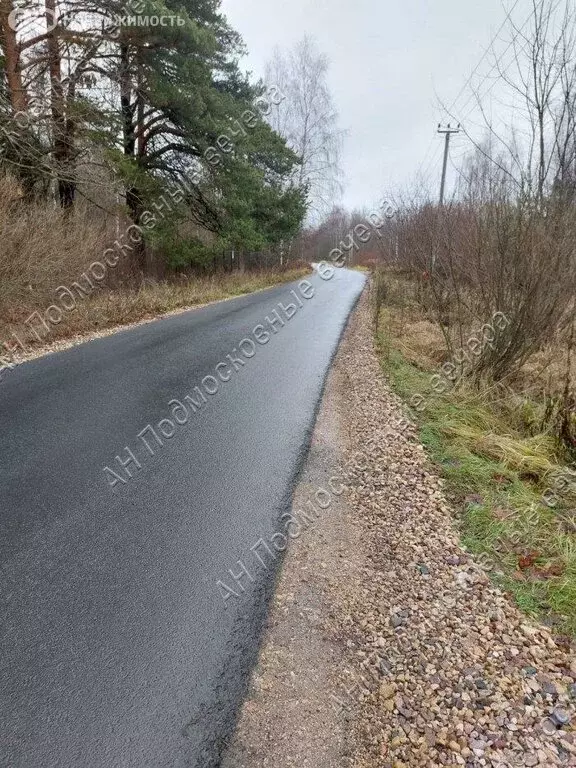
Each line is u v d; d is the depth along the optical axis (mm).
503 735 2074
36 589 2719
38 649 2336
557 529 3494
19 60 10398
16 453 4258
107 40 11266
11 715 2014
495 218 5629
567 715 2162
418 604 2824
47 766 1835
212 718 2080
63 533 3230
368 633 2613
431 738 2064
